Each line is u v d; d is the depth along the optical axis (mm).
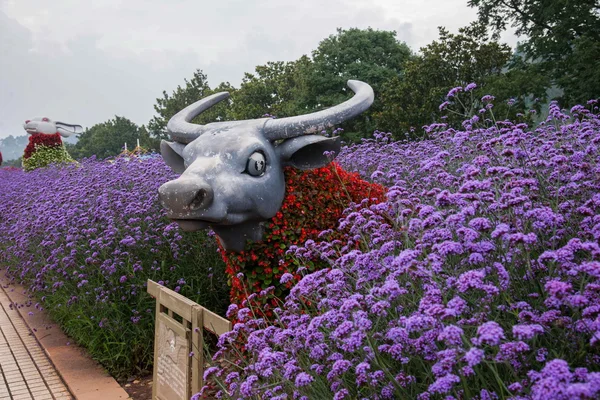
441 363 1942
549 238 2801
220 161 4035
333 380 2488
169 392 3537
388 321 2744
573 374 1668
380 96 24156
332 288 2979
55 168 12375
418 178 5590
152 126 50688
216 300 5336
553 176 3279
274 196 4203
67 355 5129
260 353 2752
